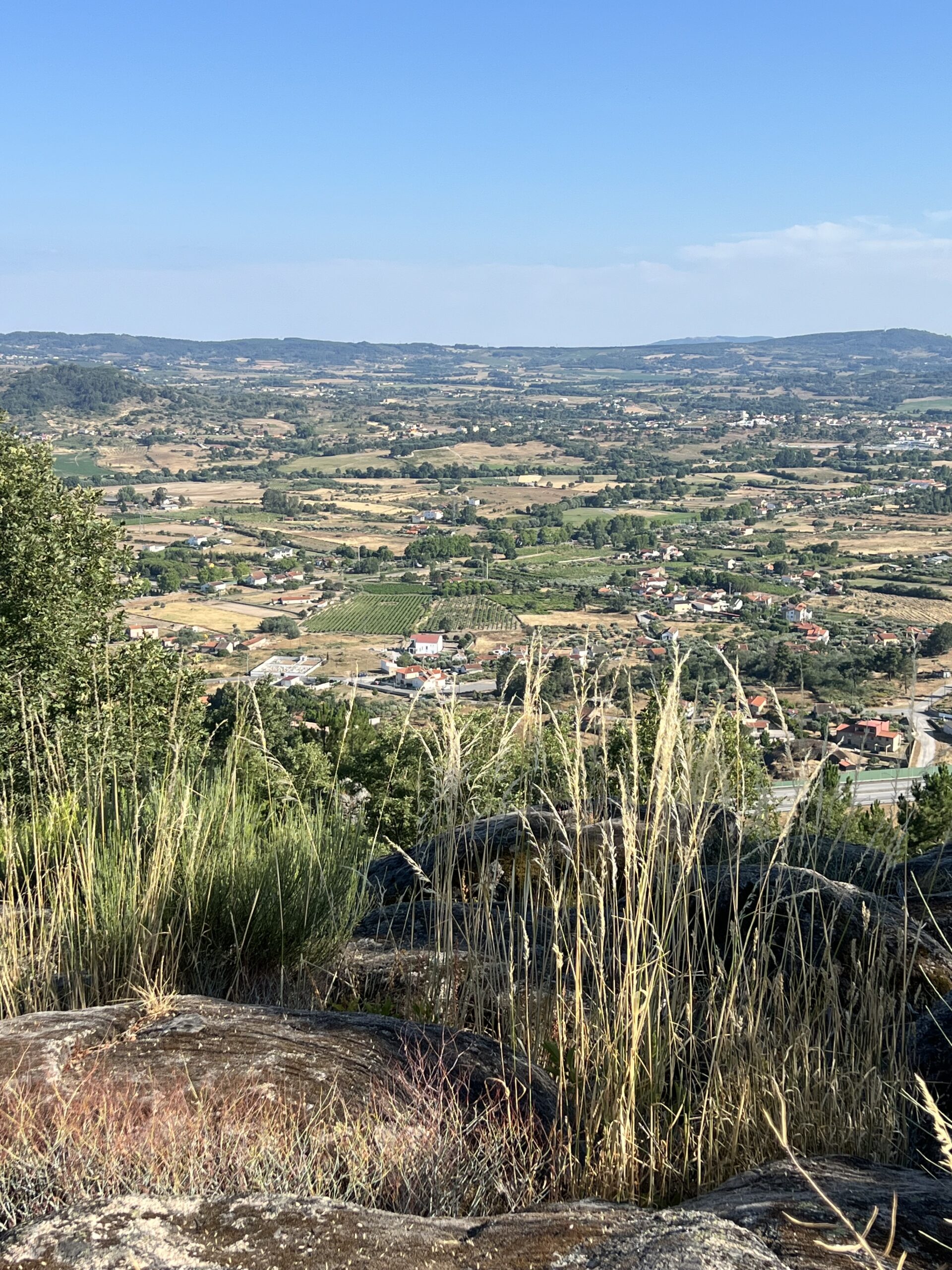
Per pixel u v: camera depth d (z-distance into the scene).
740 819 3.18
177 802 4.18
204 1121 2.25
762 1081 2.72
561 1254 1.76
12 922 3.51
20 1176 2.06
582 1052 2.68
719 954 3.34
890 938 3.80
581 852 2.87
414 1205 2.11
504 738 3.34
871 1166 2.29
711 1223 1.83
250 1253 1.72
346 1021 2.83
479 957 3.53
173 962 3.52
